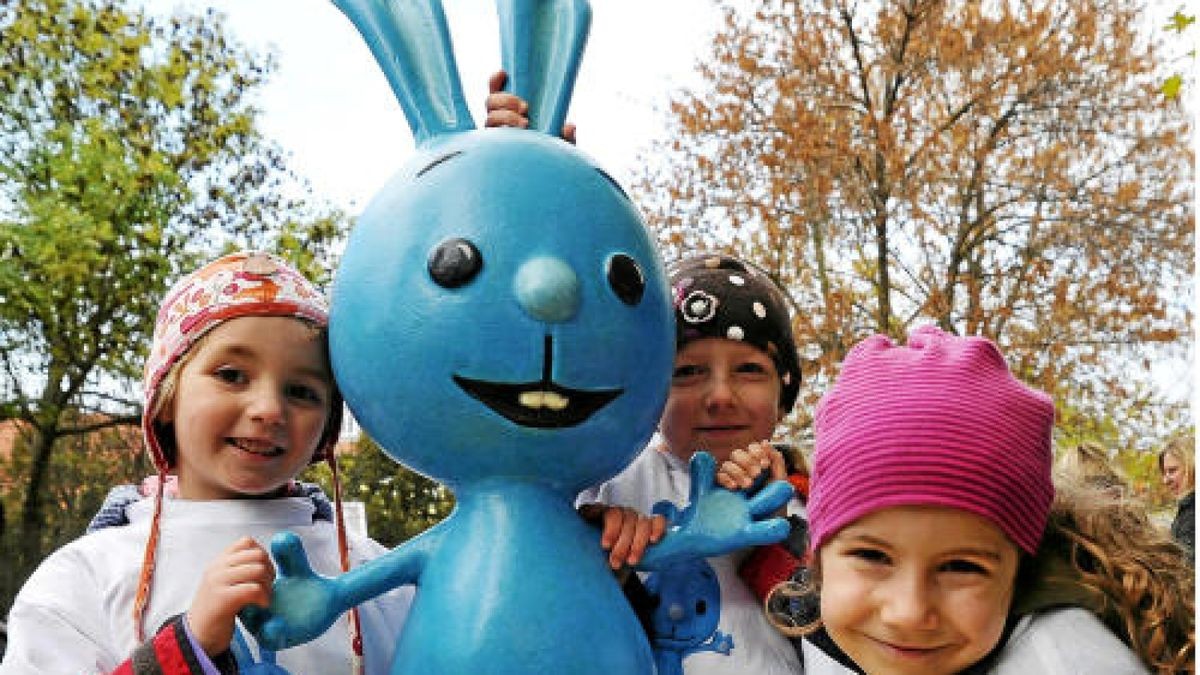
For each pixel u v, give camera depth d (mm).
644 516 1449
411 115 1505
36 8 8516
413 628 1326
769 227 8602
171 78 8930
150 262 8320
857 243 8727
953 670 1179
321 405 1510
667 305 1419
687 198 9039
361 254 1355
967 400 1175
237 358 1451
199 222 9141
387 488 8078
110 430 9414
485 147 1384
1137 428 8180
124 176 8180
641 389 1360
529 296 1262
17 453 9242
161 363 1503
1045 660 1187
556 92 1547
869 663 1212
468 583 1303
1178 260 8305
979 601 1150
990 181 8633
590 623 1303
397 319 1299
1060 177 8477
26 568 8156
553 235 1318
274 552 1293
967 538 1140
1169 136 8273
